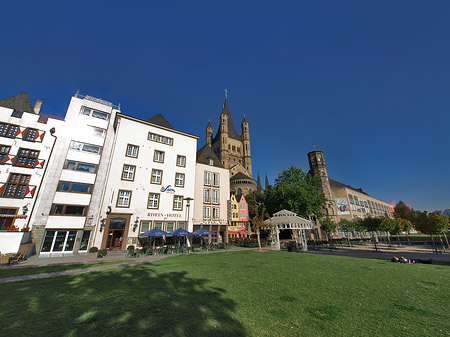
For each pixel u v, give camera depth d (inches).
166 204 1138.7
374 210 3518.7
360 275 384.2
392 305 232.8
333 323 189.8
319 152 2723.9
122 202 1007.6
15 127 899.4
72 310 224.7
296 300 252.4
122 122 1107.3
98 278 387.5
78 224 890.7
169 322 193.8
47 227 831.7
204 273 410.6
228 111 3882.9
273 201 1827.0
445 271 420.5
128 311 220.8
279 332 174.6
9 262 576.7
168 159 1217.4
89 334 172.2
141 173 1098.1
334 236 2330.2
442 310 216.2
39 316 209.0
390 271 420.8
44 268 516.1
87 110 1043.3
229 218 1429.6
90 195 946.1
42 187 884.0
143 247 930.1
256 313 214.4
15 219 808.3
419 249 1080.2
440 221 940.6
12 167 853.8
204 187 1379.2
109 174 1000.9
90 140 1012.5
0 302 252.7
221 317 204.7
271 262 540.4
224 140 3440.0
